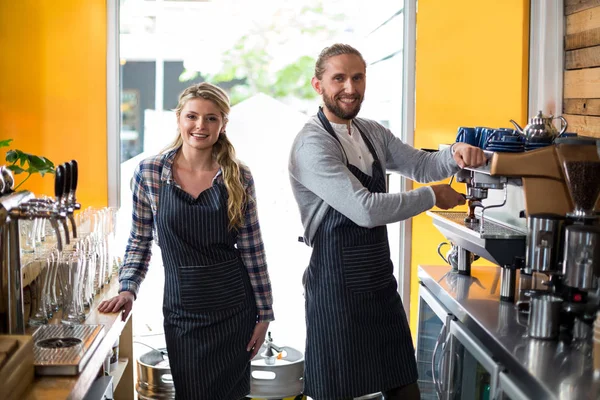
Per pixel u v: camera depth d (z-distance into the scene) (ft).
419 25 13.93
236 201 9.43
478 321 8.19
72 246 9.64
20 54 13.19
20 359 6.23
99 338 7.57
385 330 9.67
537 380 6.42
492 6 13.15
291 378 11.38
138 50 13.99
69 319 8.42
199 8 14.15
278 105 14.64
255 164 14.69
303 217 9.78
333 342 9.48
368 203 8.92
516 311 8.62
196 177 9.53
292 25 14.48
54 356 6.86
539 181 8.14
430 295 10.35
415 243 14.30
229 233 9.48
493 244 8.64
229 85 14.48
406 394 9.89
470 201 9.95
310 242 9.86
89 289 9.20
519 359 6.95
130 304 9.38
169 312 9.44
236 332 9.55
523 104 13.00
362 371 9.50
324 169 9.20
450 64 13.69
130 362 11.53
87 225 10.89
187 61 14.20
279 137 14.67
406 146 10.38
